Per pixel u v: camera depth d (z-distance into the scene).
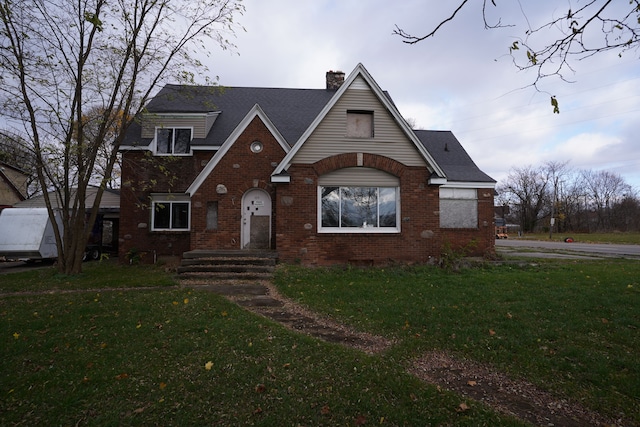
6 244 17.48
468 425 3.34
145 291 9.11
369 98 13.12
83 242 12.22
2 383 4.27
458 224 17.34
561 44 4.18
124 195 16.02
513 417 3.49
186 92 14.65
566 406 3.77
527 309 7.02
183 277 10.88
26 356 5.04
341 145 12.89
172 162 16.14
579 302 7.46
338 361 4.63
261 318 6.55
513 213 71.12
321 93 19.91
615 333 5.70
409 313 6.82
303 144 12.74
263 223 14.45
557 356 4.90
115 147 12.54
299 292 8.77
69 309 7.35
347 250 12.67
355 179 12.97
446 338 5.56
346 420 3.46
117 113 12.47
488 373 4.51
